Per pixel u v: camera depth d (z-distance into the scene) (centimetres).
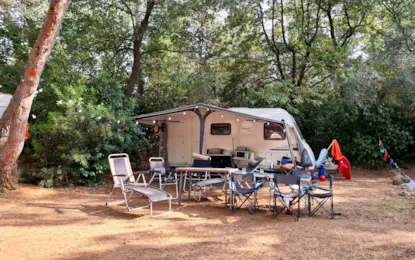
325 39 1520
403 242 436
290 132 1052
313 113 1502
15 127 712
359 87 1245
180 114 1073
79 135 859
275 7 1570
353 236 463
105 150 929
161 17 1370
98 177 929
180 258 377
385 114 1265
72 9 1296
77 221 544
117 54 1509
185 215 593
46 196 743
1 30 1234
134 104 1227
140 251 399
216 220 557
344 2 1427
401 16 1424
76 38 1248
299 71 1567
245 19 1502
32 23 1203
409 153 1355
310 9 1536
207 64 1508
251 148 1043
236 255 388
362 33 1586
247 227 512
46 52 695
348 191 839
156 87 1653
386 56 1330
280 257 384
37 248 405
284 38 1558
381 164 1285
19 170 1003
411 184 903
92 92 991
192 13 1423
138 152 1293
